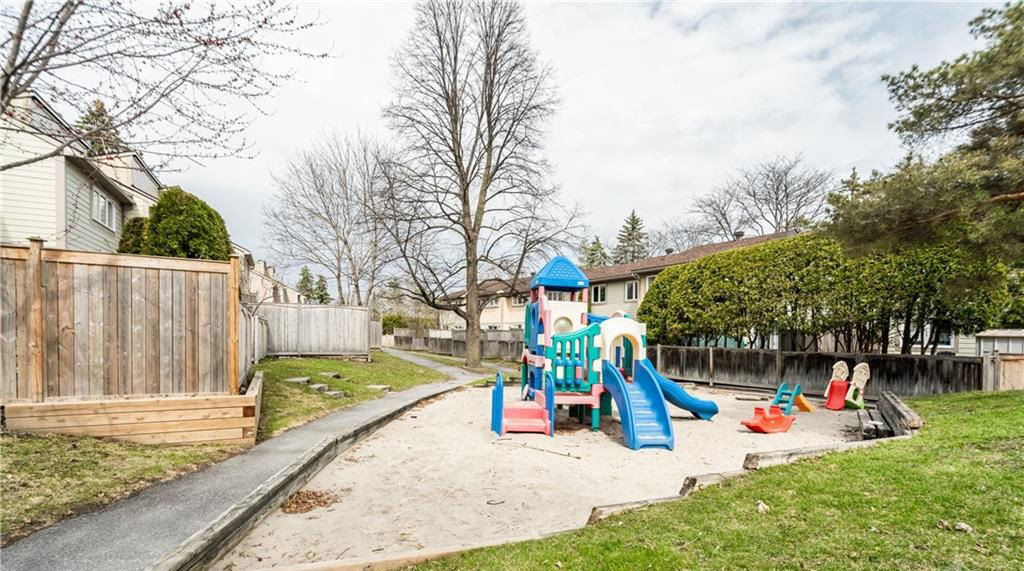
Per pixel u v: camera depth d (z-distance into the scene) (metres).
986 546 2.91
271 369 12.82
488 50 22.16
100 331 6.05
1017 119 7.09
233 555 3.78
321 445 6.55
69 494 4.28
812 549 3.04
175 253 11.40
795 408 11.72
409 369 18.94
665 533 3.44
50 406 5.59
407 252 21.44
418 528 4.41
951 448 4.91
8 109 3.58
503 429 8.75
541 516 4.73
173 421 6.15
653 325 18.62
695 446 7.93
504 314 39.22
